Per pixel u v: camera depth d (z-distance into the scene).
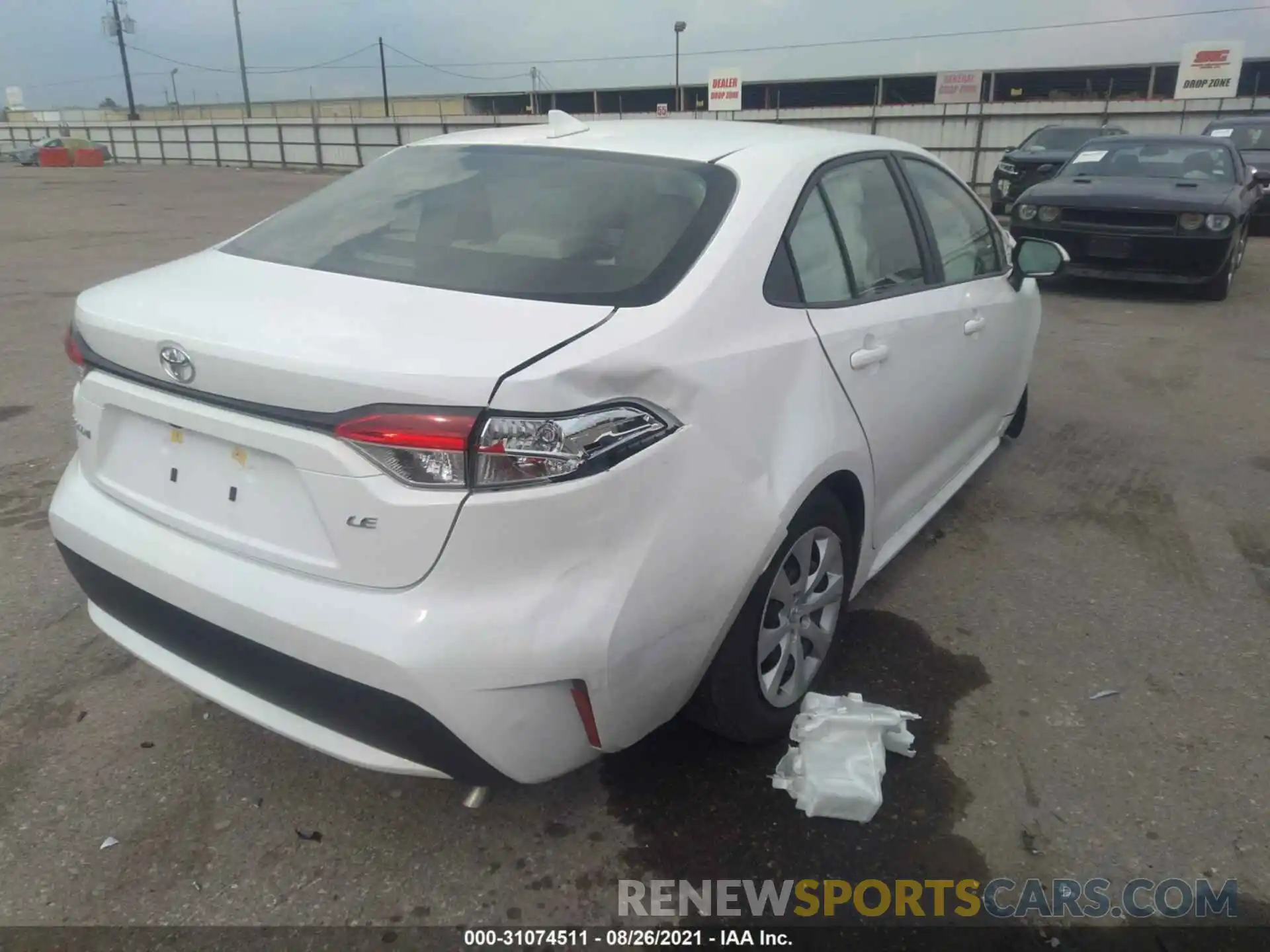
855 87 49.44
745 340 2.41
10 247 12.73
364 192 2.99
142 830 2.48
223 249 2.83
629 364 2.06
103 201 20.41
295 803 2.58
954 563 3.96
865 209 3.17
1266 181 14.16
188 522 2.25
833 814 2.54
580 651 2.03
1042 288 10.16
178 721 2.89
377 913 2.27
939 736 2.88
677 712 2.48
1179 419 5.82
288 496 2.07
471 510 1.91
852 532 3.05
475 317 2.14
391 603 1.99
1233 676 3.20
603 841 2.47
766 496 2.41
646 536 2.11
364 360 1.93
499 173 2.89
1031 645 3.37
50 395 5.98
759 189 2.69
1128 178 9.82
